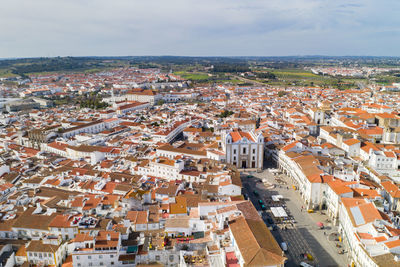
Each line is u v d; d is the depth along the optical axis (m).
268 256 99.38
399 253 110.88
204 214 136.75
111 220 137.00
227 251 111.06
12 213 144.88
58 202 156.00
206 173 187.62
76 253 114.00
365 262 112.81
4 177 195.00
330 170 186.25
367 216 128.75
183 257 110.94
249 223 118.62
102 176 186.75
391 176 191.38
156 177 189.25
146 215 139.12
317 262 127.25
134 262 115.94
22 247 125.06
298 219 161.12
